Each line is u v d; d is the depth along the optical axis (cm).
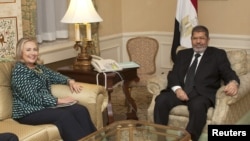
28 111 275
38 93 282
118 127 264
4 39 324
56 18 430
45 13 413
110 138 255
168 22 509
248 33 449
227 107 300
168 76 339
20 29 336
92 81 337
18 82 277
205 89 317
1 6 320
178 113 317
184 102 319
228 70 319
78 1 341
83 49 353
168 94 326
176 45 462
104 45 493
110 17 501
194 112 299
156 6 513
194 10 445
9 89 285
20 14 334
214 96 314
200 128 300
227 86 299
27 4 356
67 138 269
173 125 321
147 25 523
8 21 326
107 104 314
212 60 325
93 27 434
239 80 314
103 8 485
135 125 265
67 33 441
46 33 417
